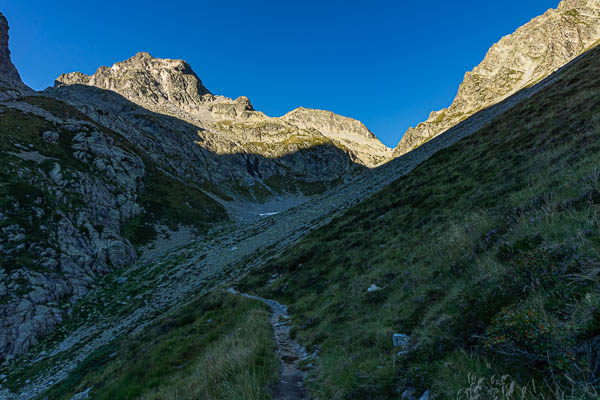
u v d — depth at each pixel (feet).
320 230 112.78
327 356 30.55
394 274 44.78
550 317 12.55
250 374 26.53
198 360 38.40
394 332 26.53
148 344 59.11
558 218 21.18
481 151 85.10
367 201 118.42
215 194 517.55
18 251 132.87
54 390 58.95
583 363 10.05
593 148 35.45
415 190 91.61
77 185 212.23
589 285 13.12
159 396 29.84
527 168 50.49
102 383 47.11
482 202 49.39
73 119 319.47
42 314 113.39
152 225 261.03
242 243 196.75
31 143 234.38
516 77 628.69
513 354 12.88
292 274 81.97
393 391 17.38
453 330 17.84
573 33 523.70
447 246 38.27
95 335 104.99
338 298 49.78
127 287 151.94
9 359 95.35
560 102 81.35
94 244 176.76
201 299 85.35
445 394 13.80
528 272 16.97
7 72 548.72
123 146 346.95
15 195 162.20
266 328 45.34
